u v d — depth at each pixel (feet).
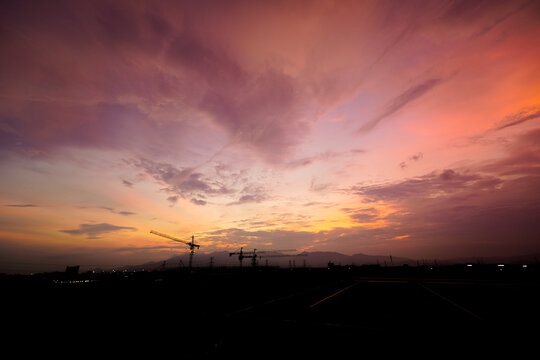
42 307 42.04
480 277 119.65
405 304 52.85
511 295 62.64
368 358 23.88
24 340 28.63
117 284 67.21
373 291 76.43
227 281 102.32
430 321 37.68
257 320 38.55
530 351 25.31
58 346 27.22
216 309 47.52
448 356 24.40
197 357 24.34
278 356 24.39
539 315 40.09
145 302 52.85
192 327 34.55
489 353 25.05
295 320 38.58
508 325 34.71
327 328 33.96
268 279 119.75
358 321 37.86
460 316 41.01
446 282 103.71
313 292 74.74
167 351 25.84
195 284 86.38
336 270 184.34
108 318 38.86
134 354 24.98
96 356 24.64
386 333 31.60
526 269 126.82
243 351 25.84
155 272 168.76
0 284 49.34
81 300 49.42
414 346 26.99
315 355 24.59
